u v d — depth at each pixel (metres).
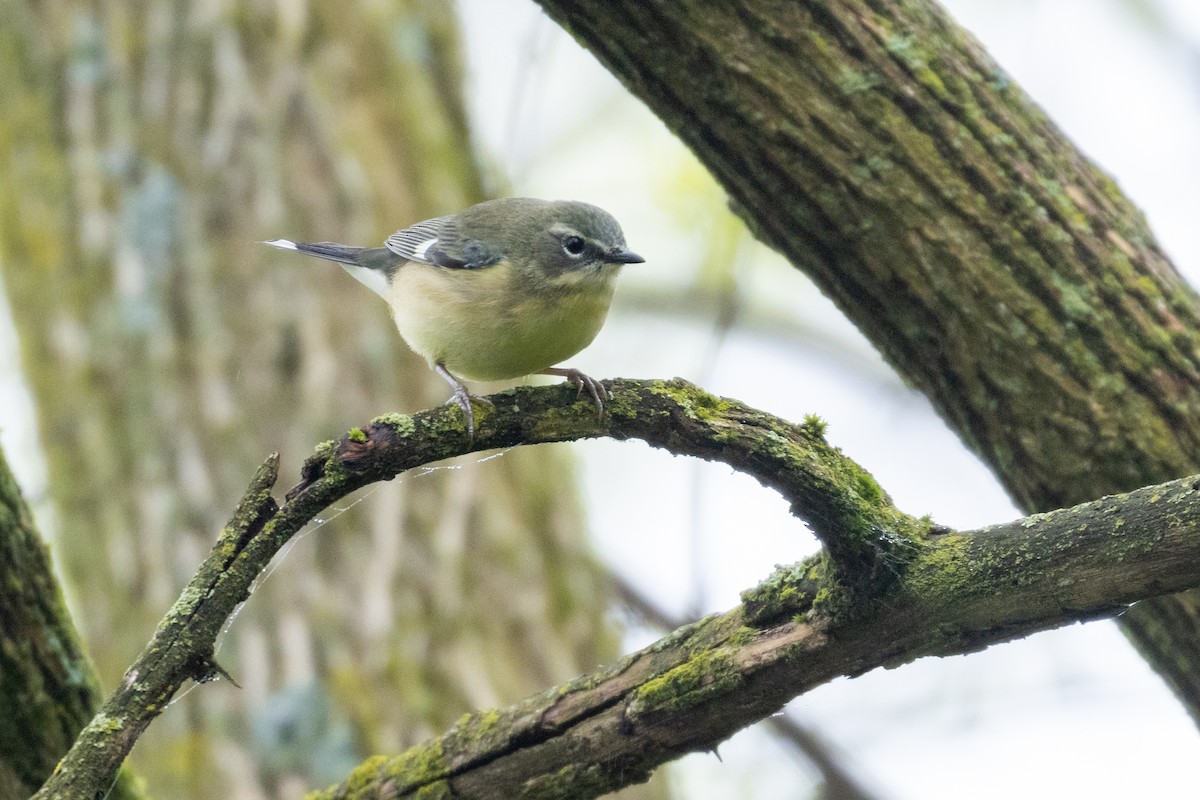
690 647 7.26
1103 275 8.46
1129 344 8.42
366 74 14.17
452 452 7.05
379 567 11.99
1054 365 8.48
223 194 13.19
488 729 7.67
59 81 13.84
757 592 7.12
